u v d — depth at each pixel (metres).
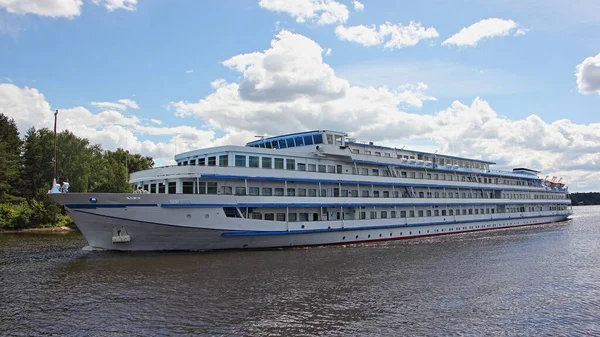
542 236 62.03
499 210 79.88
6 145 83.69
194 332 19.27
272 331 19.44
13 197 84.25
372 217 54.72
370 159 54.94
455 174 72.31
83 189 87.44
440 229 64.31
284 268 33.09
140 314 21.66
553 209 100.62
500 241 54.94
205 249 40.31
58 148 91.56
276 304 23.44
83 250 42.00
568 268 35.09
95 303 23.47
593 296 26.12
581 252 44.44
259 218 43.31
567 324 21.00
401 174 61.56
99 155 107.38
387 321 20.95
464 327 20.34
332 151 49.97
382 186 57.62
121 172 91.56
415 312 22.45
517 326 20.64
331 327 20.02
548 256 41.47
